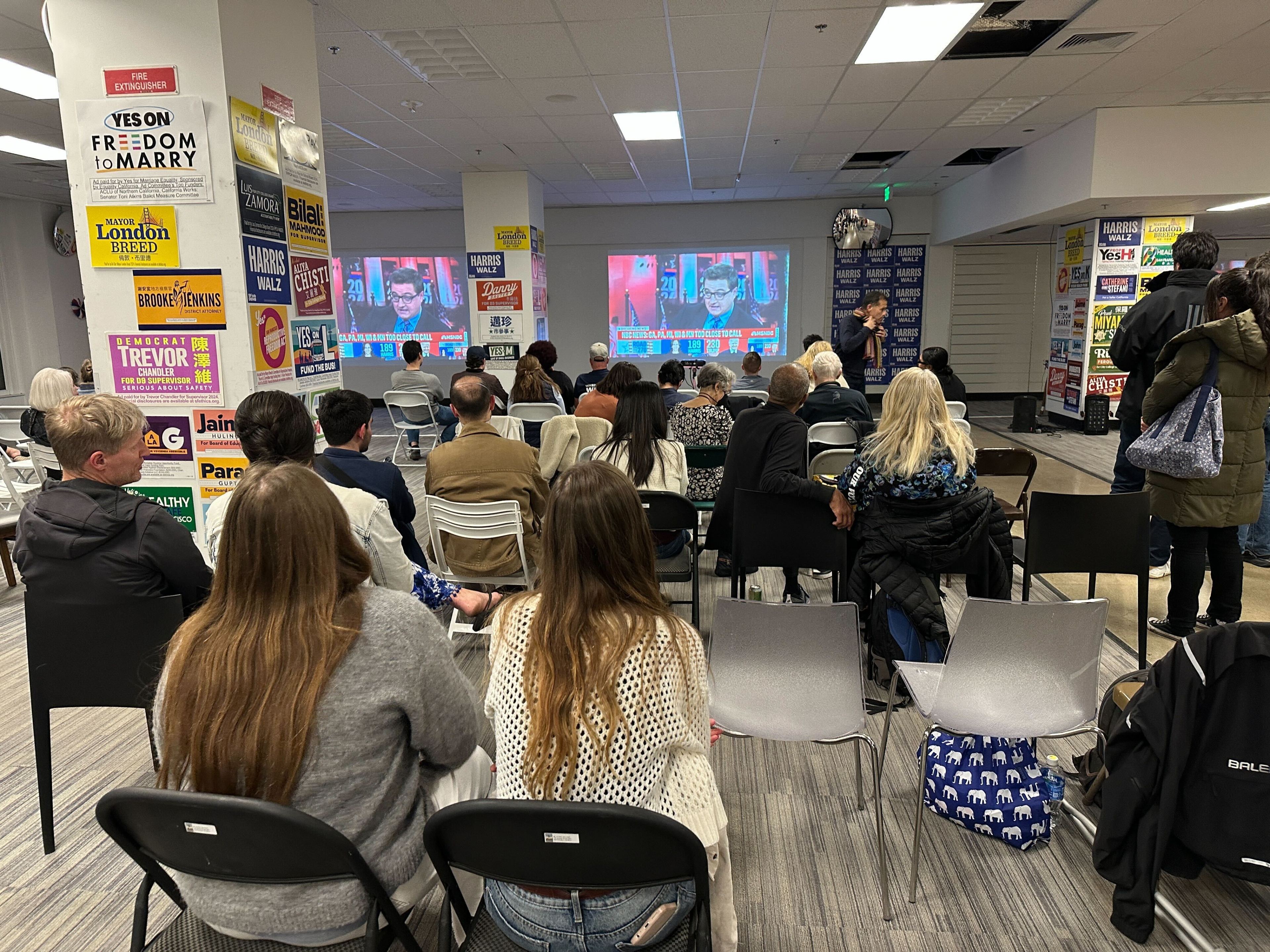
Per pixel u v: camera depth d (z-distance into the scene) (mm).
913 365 12539
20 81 5352
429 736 1187
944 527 2404
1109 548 2814
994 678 1801
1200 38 5043
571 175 9555
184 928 1193
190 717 1050
